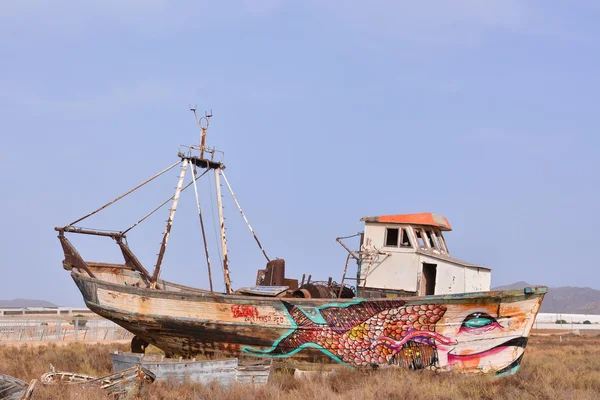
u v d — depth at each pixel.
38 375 17.62
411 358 19.23
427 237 22.81
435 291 21.52
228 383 16.17
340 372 18.91
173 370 16.16
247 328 20.39
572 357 27.28
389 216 22.67
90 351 25.42
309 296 20.95
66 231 23.28
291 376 18.48
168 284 25.62
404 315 19.30
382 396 15.07
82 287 22.81
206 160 24.38
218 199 24.78
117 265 24.88
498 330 19.00
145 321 21.45
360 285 22.33
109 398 13.88
